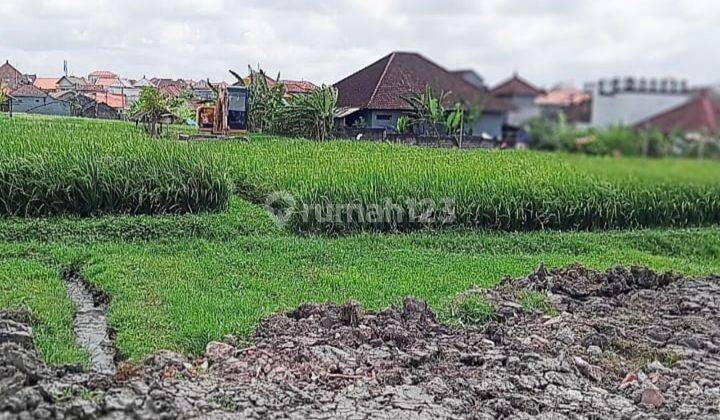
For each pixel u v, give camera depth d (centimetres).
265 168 1271
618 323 735
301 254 986
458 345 633
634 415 517
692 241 1200
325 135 1338
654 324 742
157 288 784
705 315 779
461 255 1058
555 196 1209
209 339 629
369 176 1225
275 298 780
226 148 1331
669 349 668
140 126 1380
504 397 529
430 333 662
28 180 1089
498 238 1168
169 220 1088
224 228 1095
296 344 598
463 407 507
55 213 1104
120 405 439
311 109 1338
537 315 739
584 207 1209
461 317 720
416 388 531
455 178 1198
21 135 1255
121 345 616
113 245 989
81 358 580
